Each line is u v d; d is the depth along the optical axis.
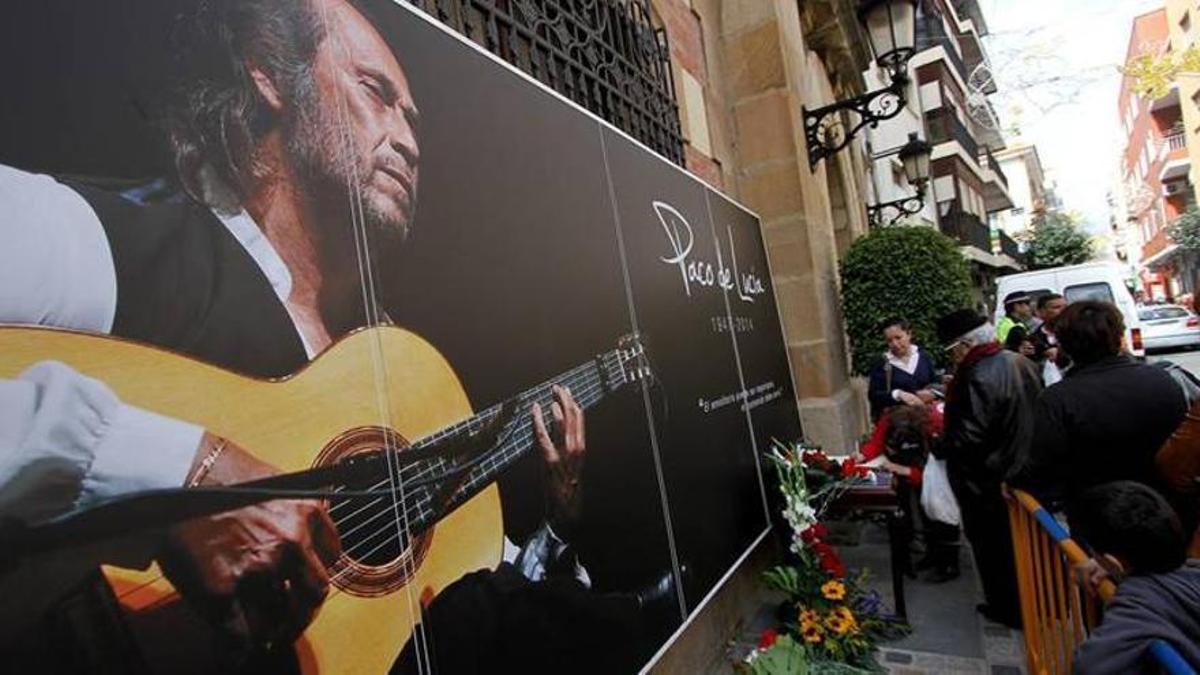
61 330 0.80
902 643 3.10
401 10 1.57
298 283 1.15
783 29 5.63
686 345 2.95
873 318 5.89
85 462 0.80
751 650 3.00
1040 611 2.34
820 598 3.11
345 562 1.13
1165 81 11.68
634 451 2.27
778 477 3.62
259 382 1.04
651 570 2.19
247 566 0.96
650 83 3.65
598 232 2.36
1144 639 1.33
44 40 0.84
